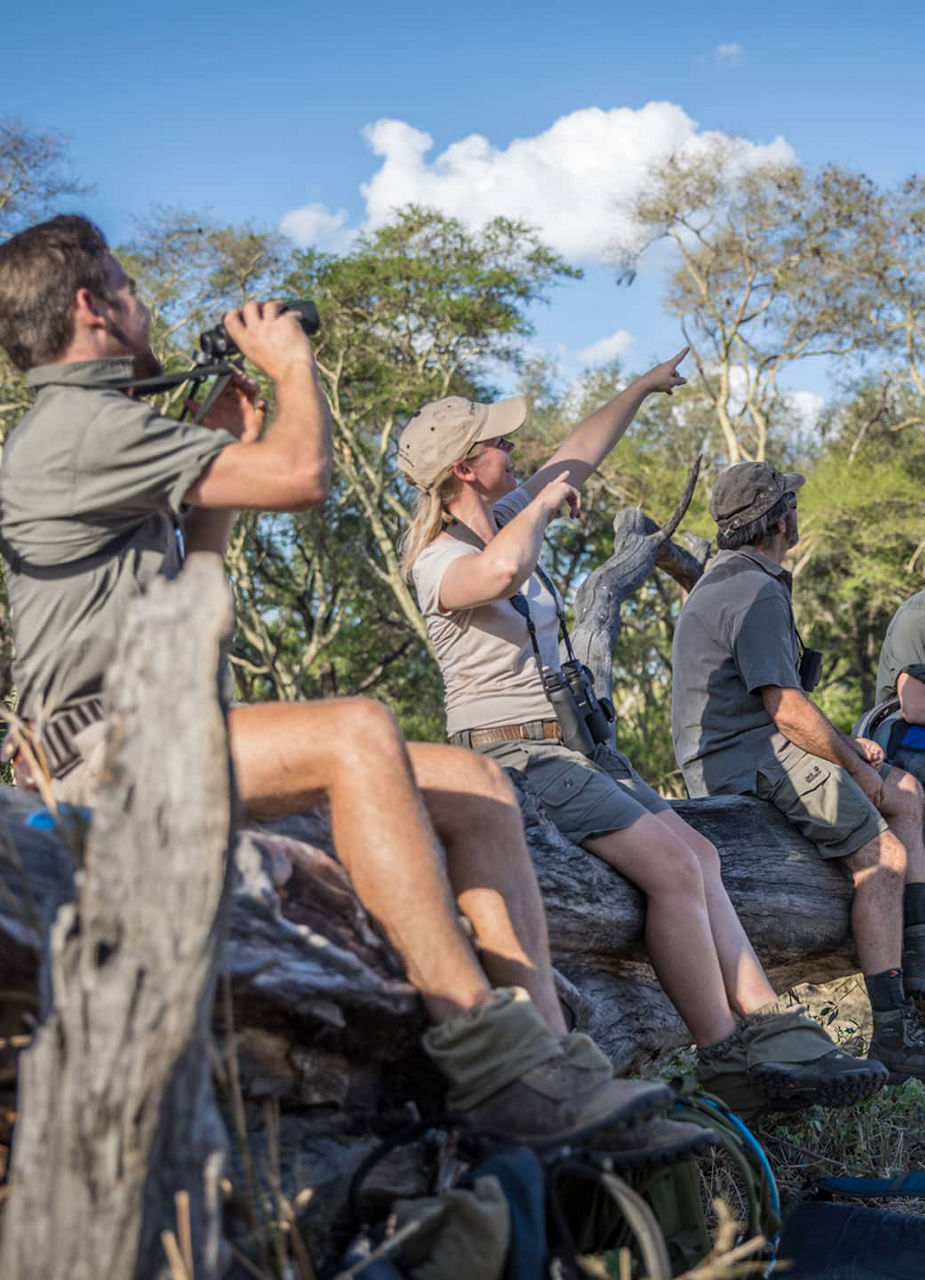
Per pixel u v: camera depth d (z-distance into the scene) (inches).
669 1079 141.1
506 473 134.3
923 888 164.6
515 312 1108.5
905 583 1207.6
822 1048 124.1
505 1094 82.7
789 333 1317.7
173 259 983.6
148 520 91.8
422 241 1084.5
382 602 1142.3
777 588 166.2
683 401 1347.2
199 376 96.2
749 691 162.2
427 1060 94.0
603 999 136.4
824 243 1283.2
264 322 96.4
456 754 98.3
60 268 90.2
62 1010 62.4
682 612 172.9
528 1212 77.0
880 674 186.9
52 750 88.0
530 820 127.0
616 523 269.1
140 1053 61.9
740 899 156.0
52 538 88.2
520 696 132.7
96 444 87.0
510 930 96.0
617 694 1119.0
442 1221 78.6
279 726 85.9
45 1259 61.6
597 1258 84.0
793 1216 131.6
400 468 134.5
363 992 85.8
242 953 79.4
